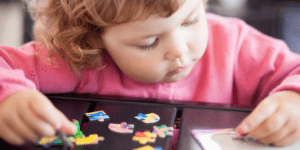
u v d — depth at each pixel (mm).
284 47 747
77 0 534
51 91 654
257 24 1216
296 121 436
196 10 504
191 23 529
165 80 594
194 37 538
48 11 647
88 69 670
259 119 434
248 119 439
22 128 426
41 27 711
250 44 761
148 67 536
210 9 1265
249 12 1255
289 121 435
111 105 541
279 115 437
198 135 444
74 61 643
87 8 503
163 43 507
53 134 429
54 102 552
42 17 683
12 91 464
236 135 444
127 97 580
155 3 450
